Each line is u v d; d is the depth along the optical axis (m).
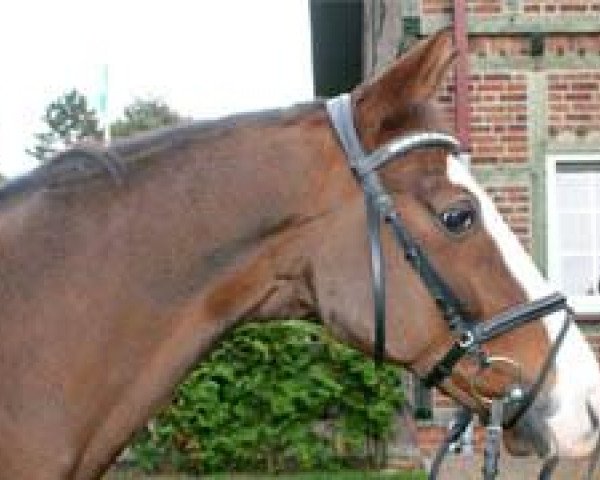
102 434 3.16
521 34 12.12
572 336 3.33
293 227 3.30
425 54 3.34
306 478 11.08
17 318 3.12
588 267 12.18
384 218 3.27
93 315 3.15
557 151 12.11
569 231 12.21
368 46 18.42
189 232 3.24
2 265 3.17
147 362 3.19
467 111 12.01
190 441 11.93
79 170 3.28
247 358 11.89
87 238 3.20
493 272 3.29
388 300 3.26
